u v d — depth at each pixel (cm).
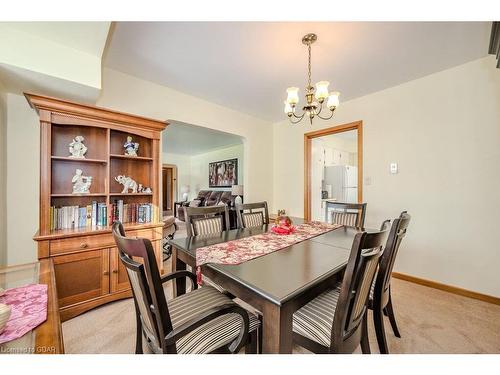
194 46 197
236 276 107
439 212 243
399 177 271
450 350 148
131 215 234
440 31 176
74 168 215
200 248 151
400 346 152
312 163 409
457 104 231
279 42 191
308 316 115
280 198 425
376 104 291
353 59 218
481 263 218
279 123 427
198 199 755
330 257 134
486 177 216
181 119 298
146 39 188
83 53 180
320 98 174
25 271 131
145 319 103
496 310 198
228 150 728
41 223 175
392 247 128
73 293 182
